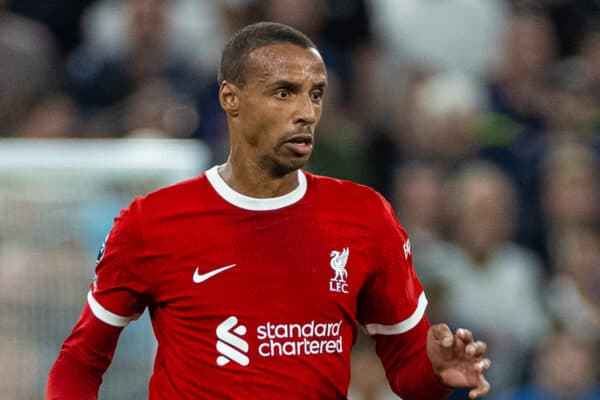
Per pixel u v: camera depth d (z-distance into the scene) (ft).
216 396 45.85
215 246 46.42
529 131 110.01
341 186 48.24
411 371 47.96
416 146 105.91
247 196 47.01
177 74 107.34
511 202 100.27
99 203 76.89
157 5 107.45
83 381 48.03
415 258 93.76
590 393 91.66
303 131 45.24
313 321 46.26
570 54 120.78
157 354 48.14
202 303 46.16
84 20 115.65
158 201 47.37
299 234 46.80
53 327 76.33
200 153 88.99
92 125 100.78
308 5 109.19
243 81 45.73
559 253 101.04
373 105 110.93
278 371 45.75
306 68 45.16
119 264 47.29
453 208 97.40
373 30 116.16
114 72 106.32
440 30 115.03
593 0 126.41
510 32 113.70
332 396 46.65
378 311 48.60
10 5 114.32
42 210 76.48
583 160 104.12
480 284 95.04
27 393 76.18
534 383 92.43
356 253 47.21
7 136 97.96
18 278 76.33
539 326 96.07
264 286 46.14
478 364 44.93
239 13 107.14
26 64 101.14
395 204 101.71
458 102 104.58
